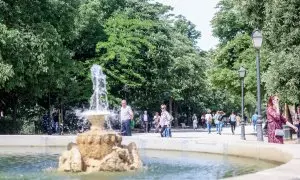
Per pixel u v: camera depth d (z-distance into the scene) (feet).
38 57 110.22
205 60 234.58
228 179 23.68
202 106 272.51
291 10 83.76
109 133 43.47
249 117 356.79
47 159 51.16
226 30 151.74
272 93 85.92
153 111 192.95
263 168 40.96
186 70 212.23
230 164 44.65
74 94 142.10
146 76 168.04
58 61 115.75
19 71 109.19
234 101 267.18
